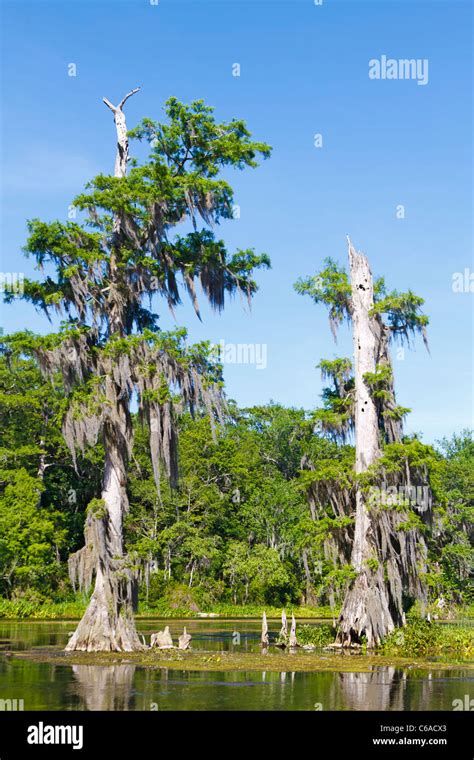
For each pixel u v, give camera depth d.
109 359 30.11
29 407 66.00
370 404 33.78
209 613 67.12
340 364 35.28
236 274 33.91
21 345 29.30
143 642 31.91
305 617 64.38
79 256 30.05
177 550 73.31
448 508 45.53
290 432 86.25
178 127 32.50
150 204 30.72
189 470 74.50
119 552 30.06
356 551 32.22
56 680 21.55
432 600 37.31
